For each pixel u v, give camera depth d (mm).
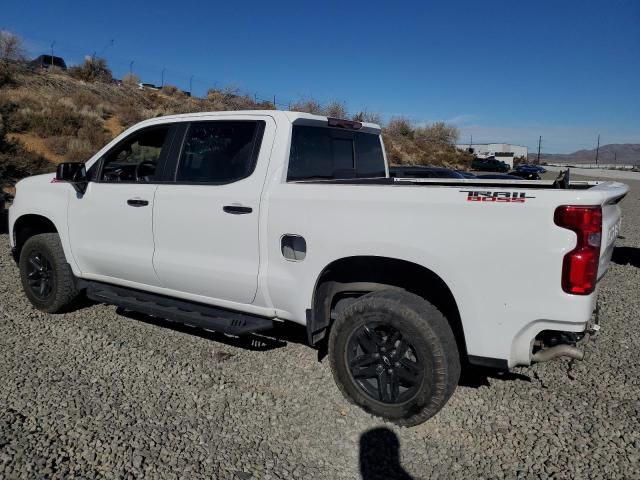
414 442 3461
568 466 3213
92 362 4492
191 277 4434
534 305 3160
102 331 5184
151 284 4828
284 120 4203
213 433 3488
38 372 4273
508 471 3172
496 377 4383
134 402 3846
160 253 4617
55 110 25844
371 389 3752
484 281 3273
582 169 79250
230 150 4355
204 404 3852
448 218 3352
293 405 3875
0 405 3732
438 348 3414
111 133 26625
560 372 4500
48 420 3561
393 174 12820
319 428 3588
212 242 4293
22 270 5691
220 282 4270
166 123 4805
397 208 3506
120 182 4926
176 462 3166
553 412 3844
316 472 3135
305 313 3922
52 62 42750
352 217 3654
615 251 10633
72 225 5258
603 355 4898
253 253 4094
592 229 3041
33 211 5578
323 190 3783
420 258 3441
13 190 14914
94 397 3898
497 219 3213
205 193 4320
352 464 3221
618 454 3338
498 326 3275
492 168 50906
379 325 3617
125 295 5031
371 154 5617
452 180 4977
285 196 3930
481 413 3820
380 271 3943
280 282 3979
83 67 39969
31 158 18250
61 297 5457
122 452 3242
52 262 5434
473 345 3365
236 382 4203
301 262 3877
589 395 4105
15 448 3232
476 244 3273
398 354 3578
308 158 4469
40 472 3027
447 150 56688
